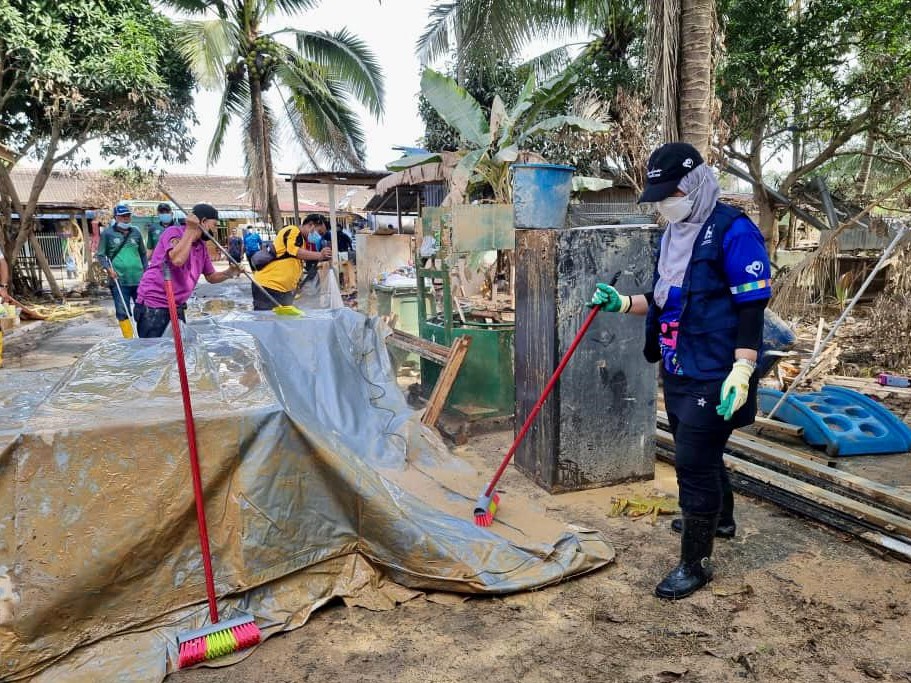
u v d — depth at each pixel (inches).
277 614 90.7
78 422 83.0
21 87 454.6
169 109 511.5
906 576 102.0
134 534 83.5
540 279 135.9
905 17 358.3
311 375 125.1
